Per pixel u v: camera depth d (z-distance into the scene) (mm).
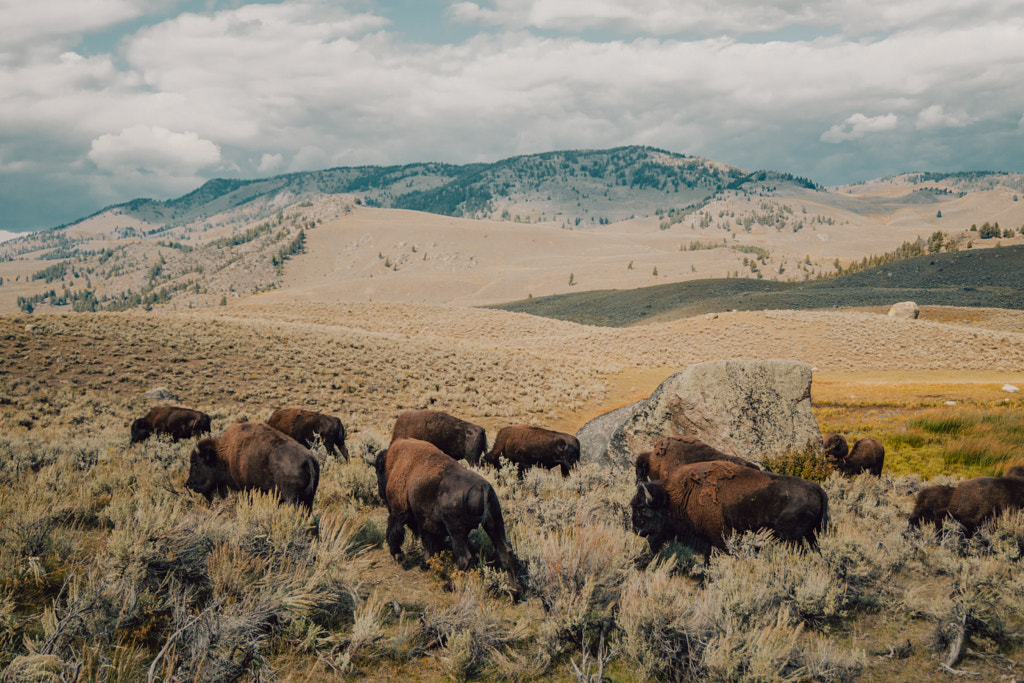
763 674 3805
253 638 3980
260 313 78062
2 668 3373
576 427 24609
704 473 6395
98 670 3342
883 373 46344
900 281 150375
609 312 184375
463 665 4027
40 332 28453
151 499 6633
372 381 28734
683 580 5809
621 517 7387
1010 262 144875
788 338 57656
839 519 8297
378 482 6516
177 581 4441
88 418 19219
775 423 11836
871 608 5375
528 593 5137
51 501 6301
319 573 4684
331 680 3840
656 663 4168
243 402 23531
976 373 44875
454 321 78562
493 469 10594
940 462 15133
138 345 29219
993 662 4484
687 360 52969
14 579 4262
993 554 6641
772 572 5211
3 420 17375
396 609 4836
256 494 6152
